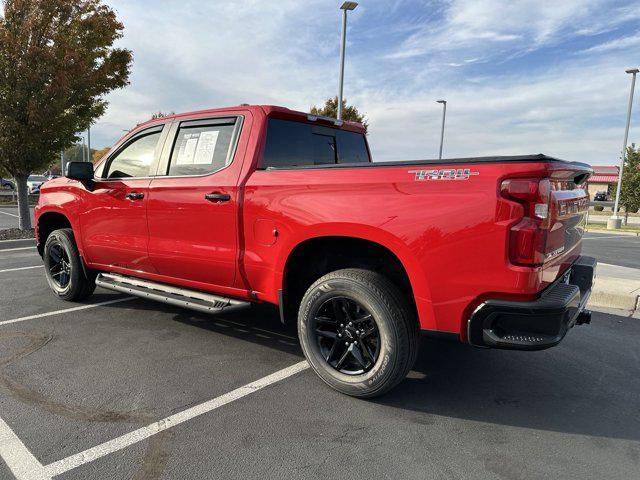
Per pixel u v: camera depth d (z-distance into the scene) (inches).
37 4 362.9
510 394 121.3
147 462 88.8
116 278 175.3
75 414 106.0
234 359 141.2
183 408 110.1
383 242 107.0
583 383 128.7
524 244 92.6
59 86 363.3
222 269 139.1
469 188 97.4
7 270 270.1
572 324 108.8
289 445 95.6
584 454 94.6
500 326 98.0
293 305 133.3
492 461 91.6
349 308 116.5
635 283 230.4
